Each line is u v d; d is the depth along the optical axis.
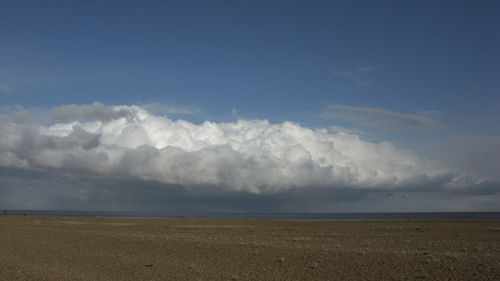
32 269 24.72
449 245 34.50
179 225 75.12
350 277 20.98
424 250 31.06
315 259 27.08
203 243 38.38
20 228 61.59
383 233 50.31
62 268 25.17
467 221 83.75
